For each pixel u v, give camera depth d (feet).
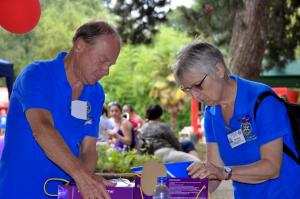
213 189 8.66
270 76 62.85
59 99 8.04
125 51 87.86
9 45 73.92
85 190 6.91
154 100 86.38
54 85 8.02
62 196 6.97
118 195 6.93
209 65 7.53
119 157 16.69
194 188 7.17
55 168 7.95
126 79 87.71
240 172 7.48
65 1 77.25
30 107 7.63
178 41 83.35
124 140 24.11
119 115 25.86
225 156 8.41
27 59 74.95
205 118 8.79
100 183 6.94
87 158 8.48
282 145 7.85
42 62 8.14
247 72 28.17
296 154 8.00
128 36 36.52
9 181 7.89
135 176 7.12
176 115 81.35
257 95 7.91
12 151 7.97
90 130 8.52
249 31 27.99
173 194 7.13
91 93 8.46
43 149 7.39
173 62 7.98
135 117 32.12
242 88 8.00
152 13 36.14
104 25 7.82
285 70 62.13
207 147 8.84
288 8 45.09
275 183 8.06
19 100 7.81
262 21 28.04
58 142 7.29
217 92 7.69
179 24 35.40
